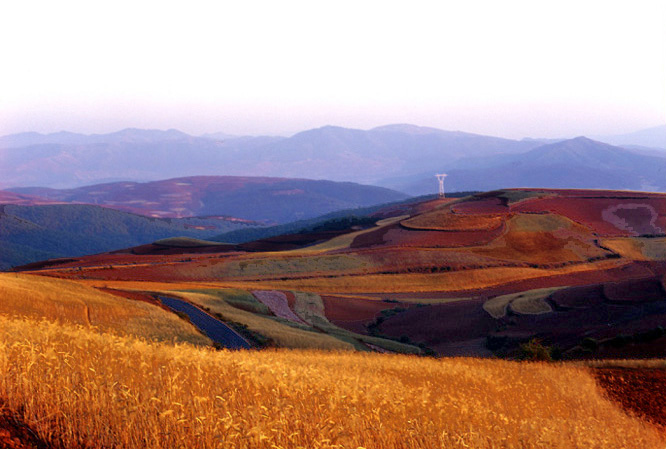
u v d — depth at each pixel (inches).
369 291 4325.8
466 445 308.8
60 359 308.0
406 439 307.3
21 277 2028.8
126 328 1599.4
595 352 1657.2
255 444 230.7
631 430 563.2
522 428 401.1
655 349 1549.0
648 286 3006.9
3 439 211.9
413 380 676.7
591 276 4825.3
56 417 239.1
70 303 1688.0
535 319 2839.6
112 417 239.8
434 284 4542.3
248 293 3558.1
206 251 7219.5
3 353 281.0
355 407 313.7
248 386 321.1
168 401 254.7
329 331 2807.6
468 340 2768.2
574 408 663.1
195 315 2311.8
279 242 7480.3
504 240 5698.8
